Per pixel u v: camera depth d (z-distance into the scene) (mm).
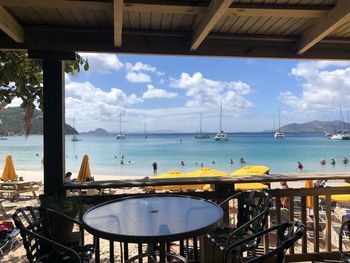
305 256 3176
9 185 9680
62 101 3139
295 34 3426
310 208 6348
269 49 3533
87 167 6418
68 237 2828
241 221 2666
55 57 3160
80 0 2590
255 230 2410
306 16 2912
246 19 3023
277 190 3164
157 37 3352
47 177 3049
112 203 2439
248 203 2656
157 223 1908
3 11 2643
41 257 2230
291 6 2734
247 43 3498
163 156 36562
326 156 36469
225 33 3385
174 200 2529
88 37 3223
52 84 3133
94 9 2768
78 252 2326
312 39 3170
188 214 2102
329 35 3459
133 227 1836
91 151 43500
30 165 30016
